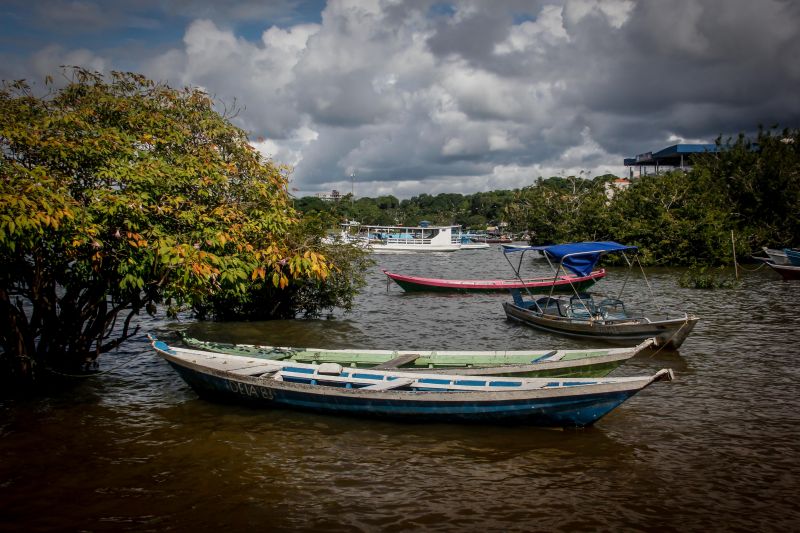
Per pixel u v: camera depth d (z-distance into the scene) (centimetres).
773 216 4722
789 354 1468
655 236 4528
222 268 1057
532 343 1686
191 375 1101
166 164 1048
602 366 1119
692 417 1028
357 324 1995
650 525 686
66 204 882
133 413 1052
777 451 885
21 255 994
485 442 923
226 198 1202
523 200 8025
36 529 673
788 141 5112
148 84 1201
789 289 2812
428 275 4284
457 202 19625
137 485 781
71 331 1191
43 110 1075
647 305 2347
